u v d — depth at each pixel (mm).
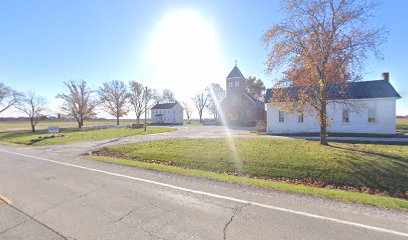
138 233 4258
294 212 5148
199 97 87750
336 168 9789
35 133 37719
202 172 9398
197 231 4320
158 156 13578
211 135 25531
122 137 26188
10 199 6121
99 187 7148
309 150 13031
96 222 4715
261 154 12359
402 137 20719
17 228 4480
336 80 14234
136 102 69000
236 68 50469
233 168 10906
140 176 8586
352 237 4031
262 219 4805
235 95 50125
